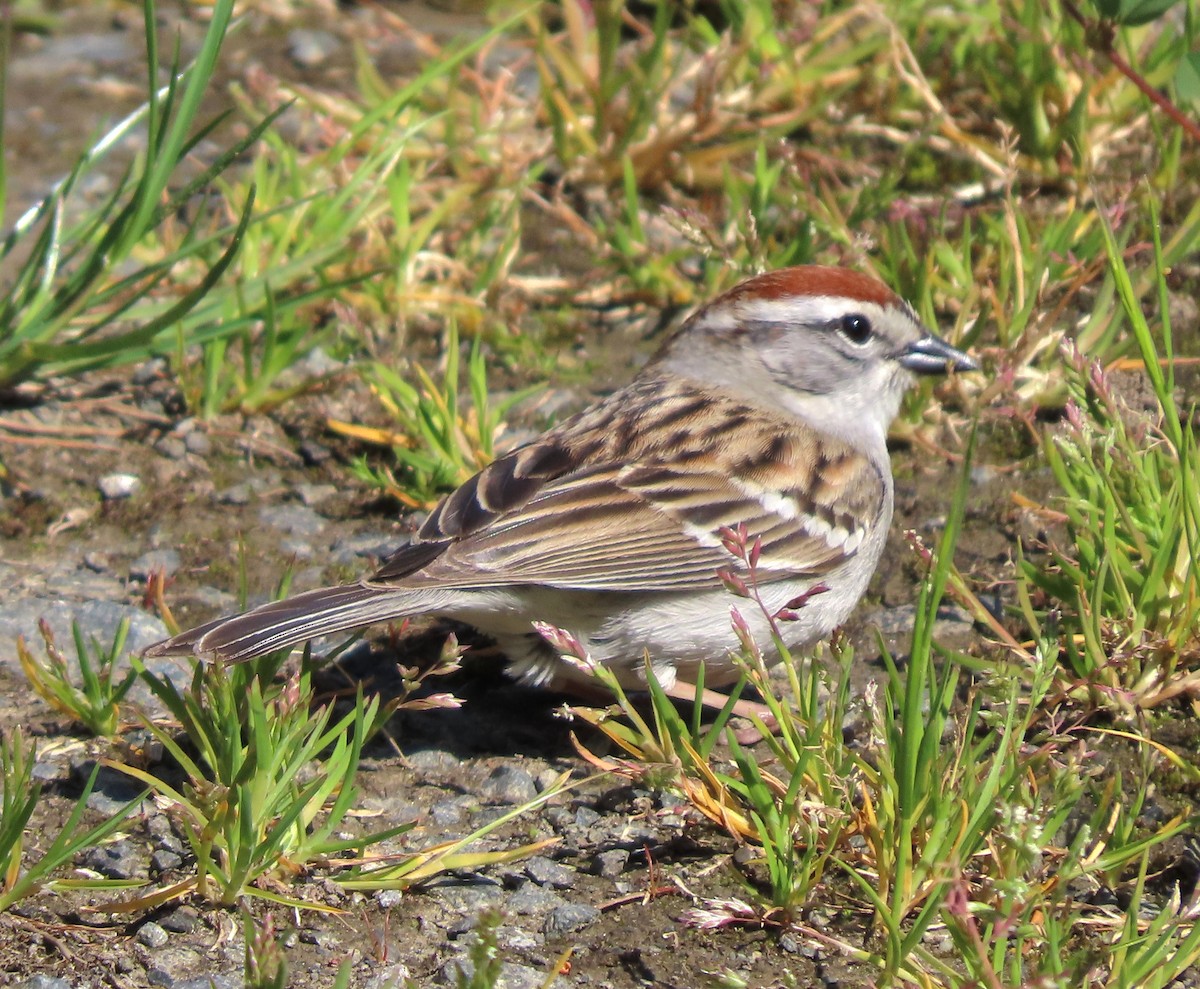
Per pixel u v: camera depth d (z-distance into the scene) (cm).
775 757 803
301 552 997
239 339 1176
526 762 822
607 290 1228
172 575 976
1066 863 636
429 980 675
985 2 1341
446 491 1038
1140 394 1047
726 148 1292
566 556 803
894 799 686
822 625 874
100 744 823
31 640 912
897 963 636
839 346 937
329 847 720
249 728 757
